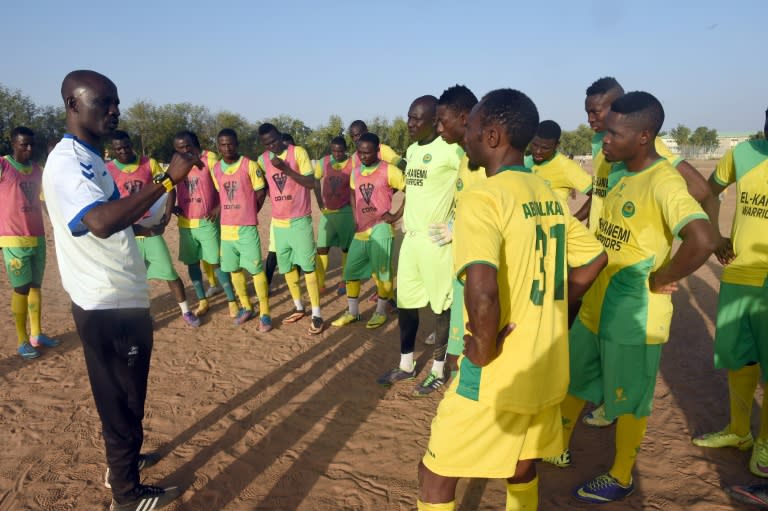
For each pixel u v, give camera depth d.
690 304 6.60
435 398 4.18
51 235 11.95
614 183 2.81
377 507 2.85
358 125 7.46
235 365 4.86
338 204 7.17
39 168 5.14
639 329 2.64
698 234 2.22
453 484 2.01
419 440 3.55
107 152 6.17
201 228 6.05
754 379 3.22
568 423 3.10
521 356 1.82
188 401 4.14
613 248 2.72
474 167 3.44
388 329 5.90
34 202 5.01
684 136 102.81
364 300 7.04
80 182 2.29
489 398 1.84
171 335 5.68
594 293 2.82
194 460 3.31
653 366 2.69
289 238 5.70
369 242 5.74
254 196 5.67
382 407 4.04
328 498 2.93
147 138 56.12
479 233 1.67
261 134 5.66
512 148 1.91
